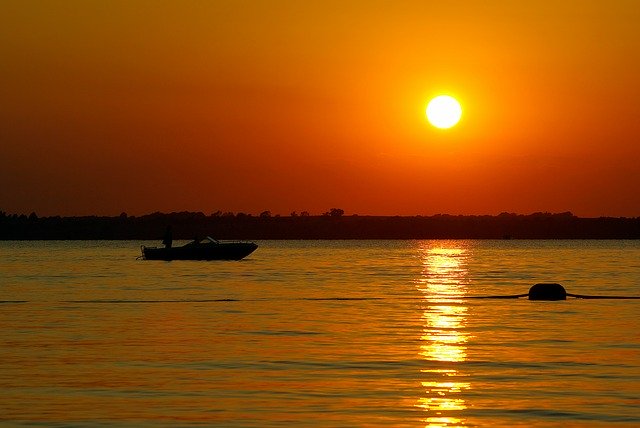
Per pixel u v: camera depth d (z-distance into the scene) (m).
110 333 106.19
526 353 89.31
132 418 61.06
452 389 70.62
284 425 59.34
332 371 78.69
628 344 95.69
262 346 94.56
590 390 70.25
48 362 83.50
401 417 61.44
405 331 108.12
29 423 59.75
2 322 118.94
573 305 143.00
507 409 63.75
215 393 69.00
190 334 105.12
